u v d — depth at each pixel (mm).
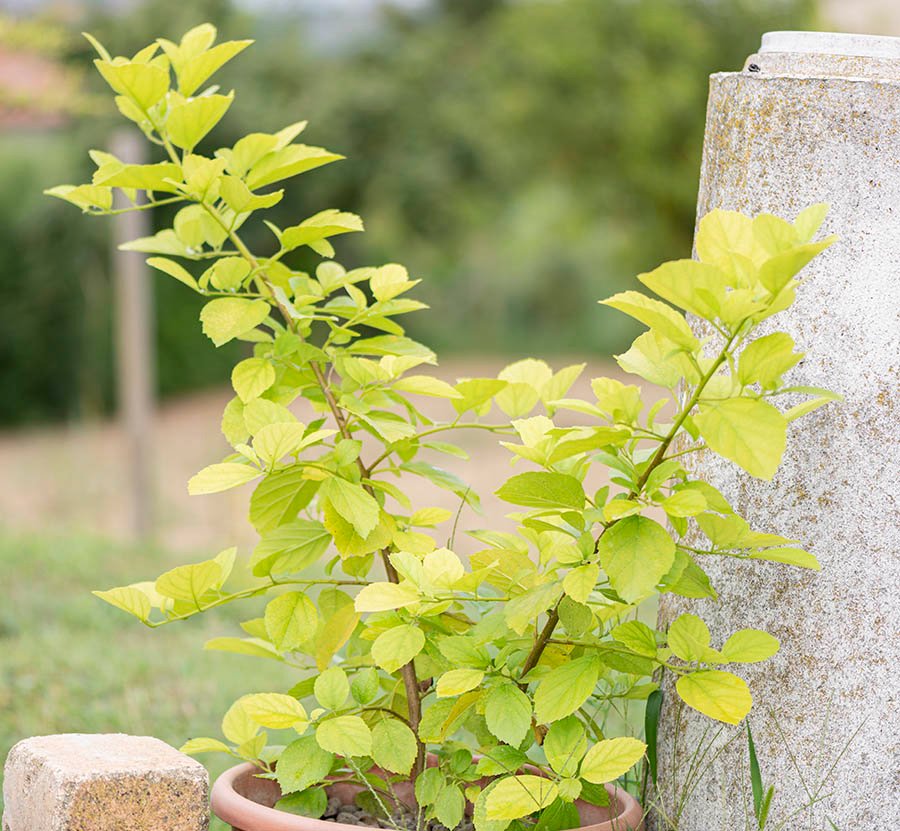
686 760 2369
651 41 15398
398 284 2350
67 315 14930
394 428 2248
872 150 2189
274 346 2336
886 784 2211
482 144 16297
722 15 15383
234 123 15641
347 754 2074
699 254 1976
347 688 2184
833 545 2213
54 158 14875
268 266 2342
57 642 4672
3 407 14898
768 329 2244
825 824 2221
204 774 2162
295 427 2082
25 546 6547
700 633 2047
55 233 14734
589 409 2074
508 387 2475
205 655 4707
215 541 8891
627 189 16078
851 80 2197
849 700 2211
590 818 2318
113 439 13875
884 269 2191
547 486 2002
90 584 5883
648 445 2541
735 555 2059
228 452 12703
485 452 11875
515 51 15969
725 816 2291
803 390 1909
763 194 2248
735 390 1970
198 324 15805
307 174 16172
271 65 16109
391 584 2123
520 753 2168
